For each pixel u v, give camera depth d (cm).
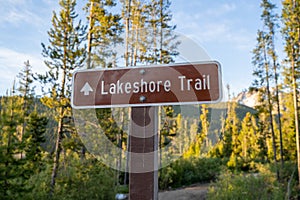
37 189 786
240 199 791
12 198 647
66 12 923
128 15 939
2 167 637
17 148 684
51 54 875
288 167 1400
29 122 1313
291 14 1342
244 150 2198
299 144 1306
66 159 880
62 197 791
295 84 1351
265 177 933
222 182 885
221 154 1875
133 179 100
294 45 1367
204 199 1051
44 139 1299
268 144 2125
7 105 685
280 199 830
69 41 905
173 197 1110
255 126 2305
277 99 1534
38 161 877
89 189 834
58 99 880
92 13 1091
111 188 879
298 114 1373
